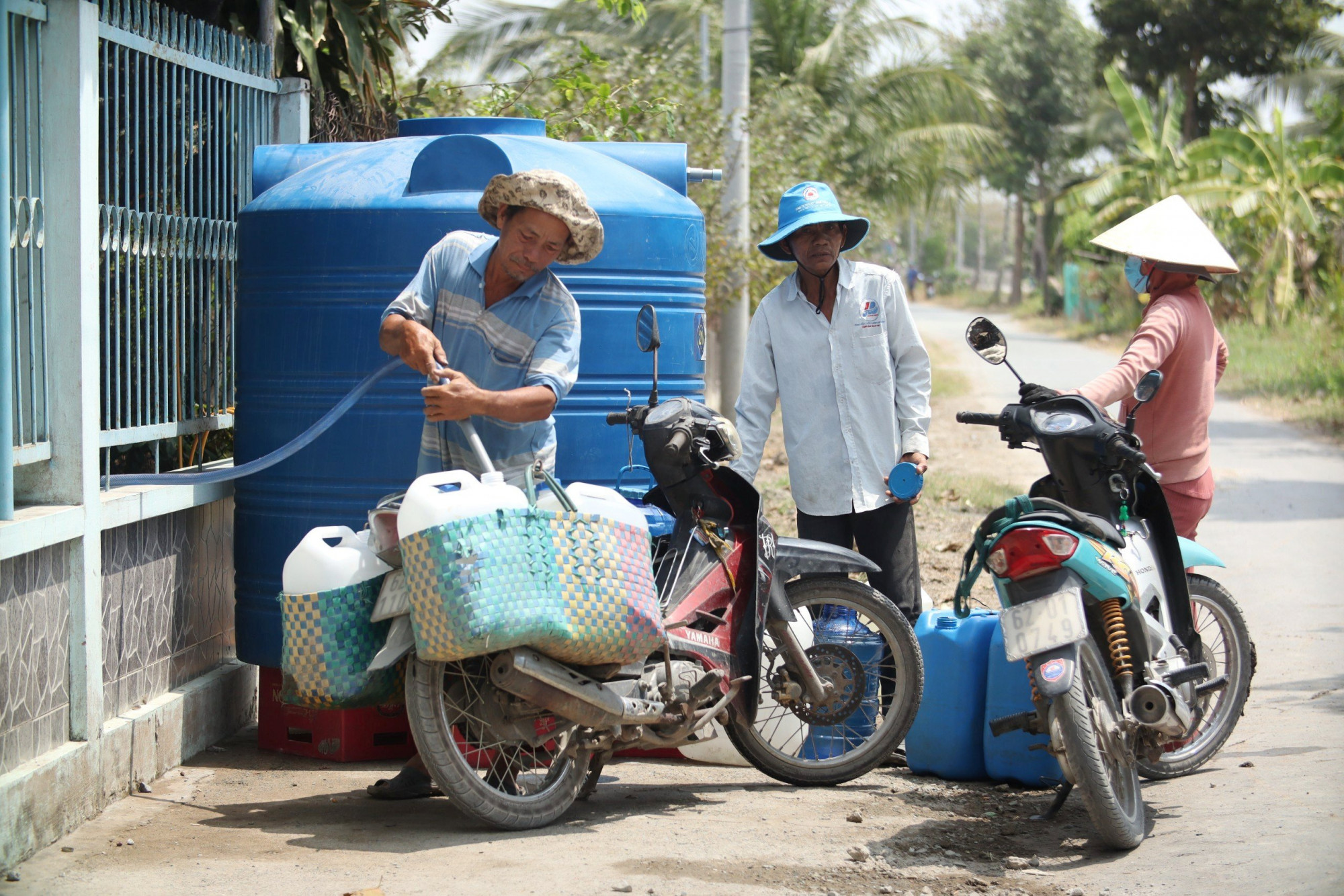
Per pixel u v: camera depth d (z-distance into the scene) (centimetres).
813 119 1906
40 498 407
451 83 909
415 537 373
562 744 426
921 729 475
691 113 1205
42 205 405
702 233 530
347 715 486
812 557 467
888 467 504
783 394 514
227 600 542
